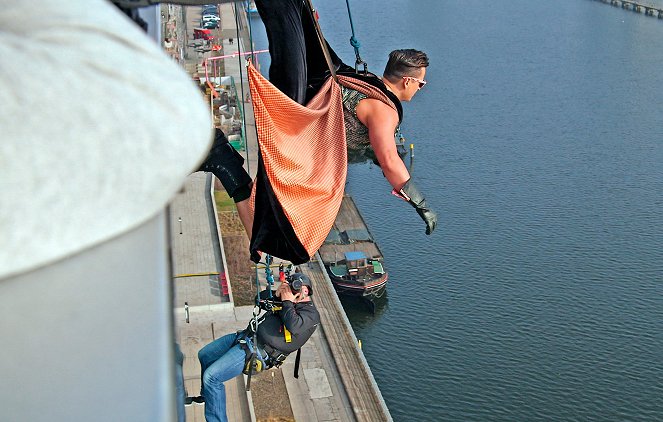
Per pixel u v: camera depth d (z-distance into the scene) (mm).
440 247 67500
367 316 59375
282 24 5883
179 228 57875
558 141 87438
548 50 120312
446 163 82562
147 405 1236
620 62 113688
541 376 53438
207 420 9234
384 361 55531
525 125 91562
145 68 1396
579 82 105375
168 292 1392
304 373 44656
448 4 149875
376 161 7438
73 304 1288
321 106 6434
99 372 1240
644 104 97500
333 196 6246
